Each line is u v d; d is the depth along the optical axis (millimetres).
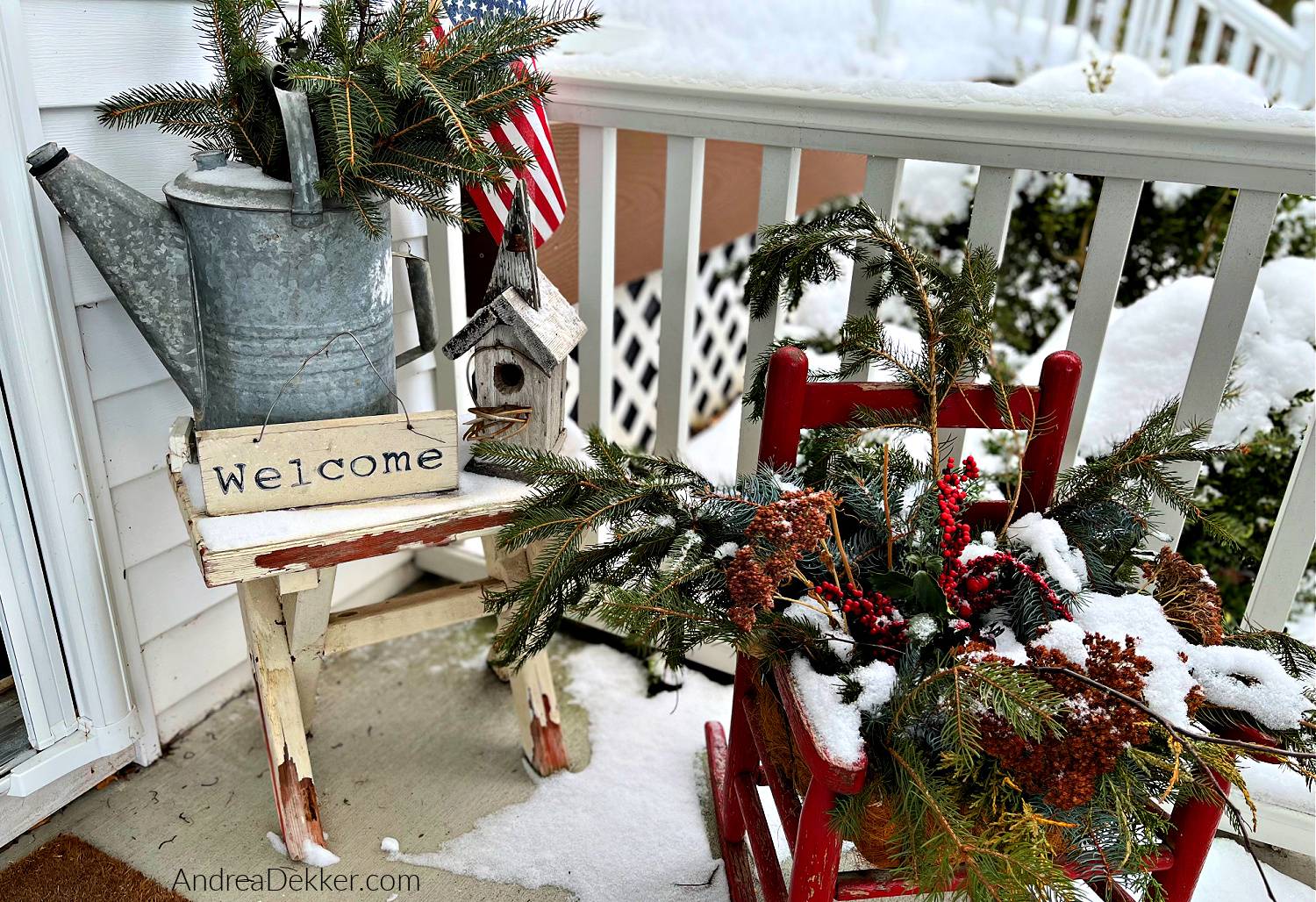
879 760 906
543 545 1387
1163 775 919
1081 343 1399
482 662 1829
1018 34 3432
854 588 1031
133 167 1259
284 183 1101
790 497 990
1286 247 2160
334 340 1170
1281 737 943
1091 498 1167
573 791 1527
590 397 1837
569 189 2049
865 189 1450
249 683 1727
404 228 1694
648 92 1518
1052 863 809
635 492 1138
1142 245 2320
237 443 1123
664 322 1688
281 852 1392
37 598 1289
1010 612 1019
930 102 1334
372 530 1165
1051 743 845
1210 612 1036
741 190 2969
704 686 1790
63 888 1312
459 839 1426
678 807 1500
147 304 1132
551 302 1288
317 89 1021
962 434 1492
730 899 1329
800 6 2719
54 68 1137
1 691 1437
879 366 1268
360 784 1523
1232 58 3676
